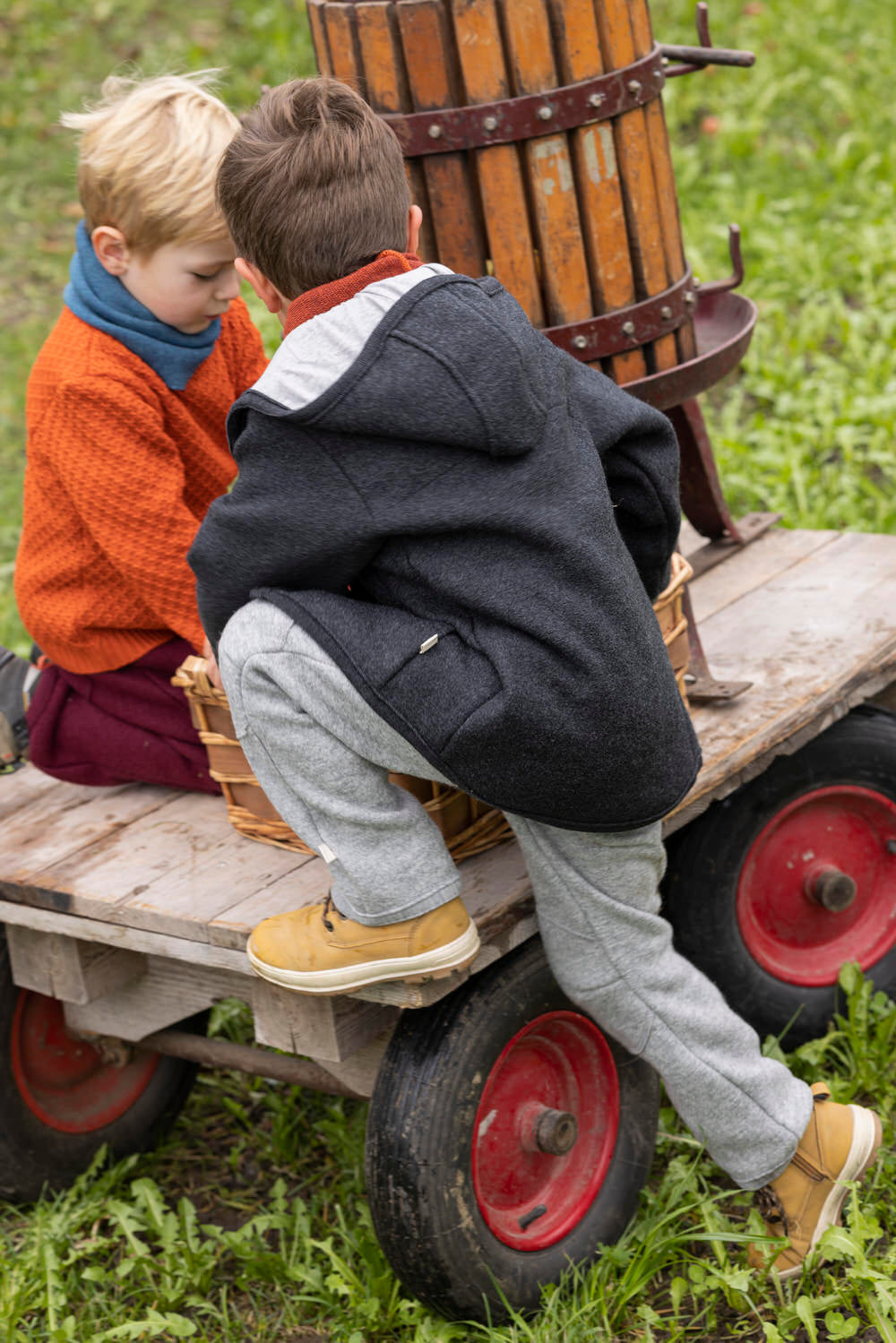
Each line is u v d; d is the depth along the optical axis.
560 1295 2.13
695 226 5.92
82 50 8.15
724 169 6.60
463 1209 2.00
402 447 1.66
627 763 1.71
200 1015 2.77
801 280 5.43
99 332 2.25
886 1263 2.07
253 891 2.12
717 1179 2.38
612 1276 2.18
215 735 2.17
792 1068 2.56
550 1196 2.19
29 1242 2.38
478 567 1.66
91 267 2.27
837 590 2.87
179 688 2.39
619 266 2.38
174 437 2.38
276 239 1.79
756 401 4.87
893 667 2.61
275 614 1.75
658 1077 2.33
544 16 2.21
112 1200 2.46
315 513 1.68
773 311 5.20
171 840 2.32
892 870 2.70
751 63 2.55
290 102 1.83
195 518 2.38
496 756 1.68
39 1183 2.48
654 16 7.96
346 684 1.71
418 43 2.20
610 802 1.74
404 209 1.85
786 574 2.98
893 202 5.91
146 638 2.40
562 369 1.78
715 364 2.51
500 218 2.29
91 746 2.45
